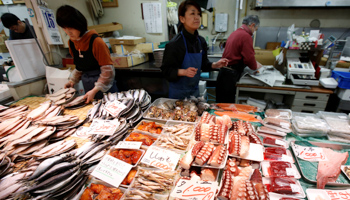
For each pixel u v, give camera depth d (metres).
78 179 1.00
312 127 1.37
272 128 1.46
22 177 0.96
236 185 0.92
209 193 0.90
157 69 2.88
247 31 2.62
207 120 1.43
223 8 4.63
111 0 3.63
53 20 2.75
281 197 0.91
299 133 1.40
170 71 1.84
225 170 1.03
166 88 3.44
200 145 1.14
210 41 5.02
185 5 1.64
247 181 0.91
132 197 0.92
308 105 2.55
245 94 3.20
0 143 1.25
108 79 1.97
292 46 2.49
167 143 1.29
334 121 1.45
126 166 1.08
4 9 3.77
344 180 1.03
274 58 3.14
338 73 2.48
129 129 1.50
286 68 2.80
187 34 1.79
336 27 4.07
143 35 3.81
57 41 2.85
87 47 1.89
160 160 1.13
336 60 2.65
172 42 1.80
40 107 1.69
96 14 3.66
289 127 1.46
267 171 1.08
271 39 4.48
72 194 0.94
